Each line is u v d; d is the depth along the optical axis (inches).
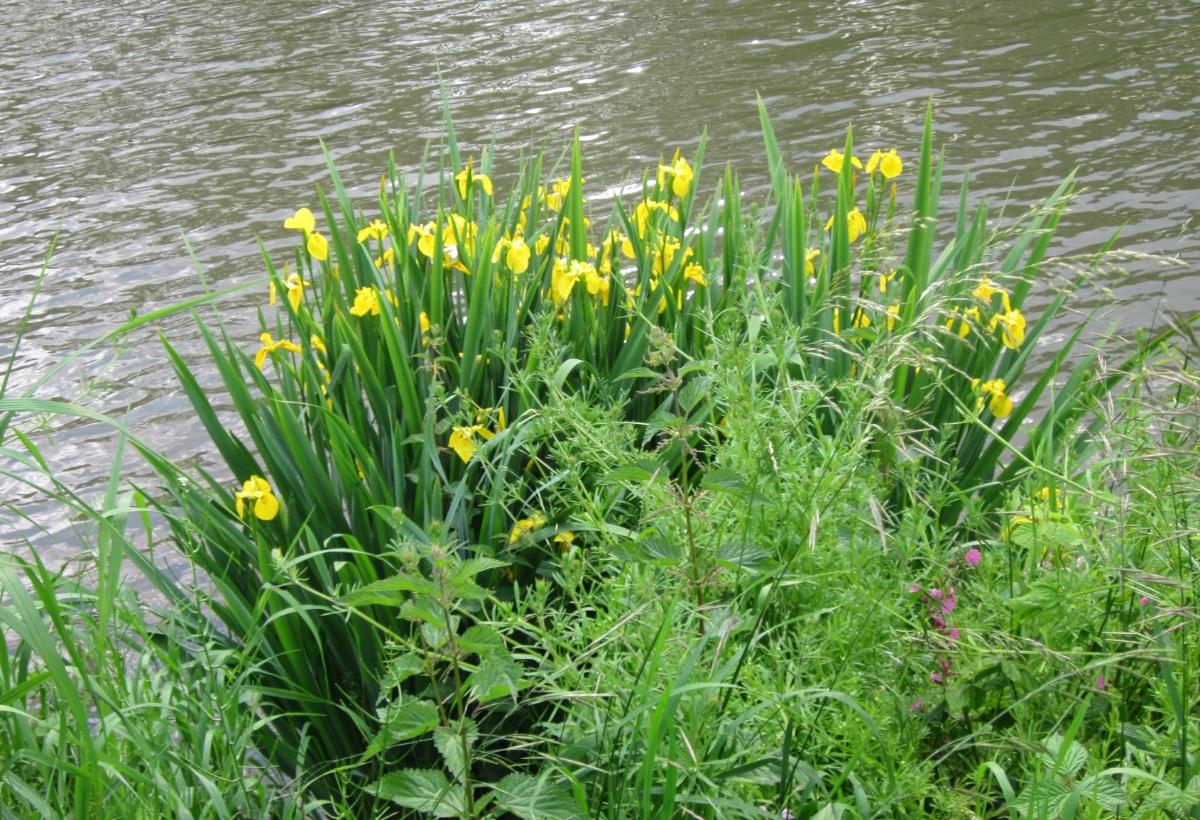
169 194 359.9
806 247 141.3
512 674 81.2
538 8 542.3
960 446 136.0
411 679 115.9
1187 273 233.1
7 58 567.5
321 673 121.8
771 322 117.7
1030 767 90.2
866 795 89.0
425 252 135.9
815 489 99.3
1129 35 403.5
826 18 469.4
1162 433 112.2
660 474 95.9
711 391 119.0
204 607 152.9
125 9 654.5
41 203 365.7
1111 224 263.6
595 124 372.8
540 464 118.4
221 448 127.3
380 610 114.5
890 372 106.3
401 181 151.6
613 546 95.6
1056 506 106.4
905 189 295.6
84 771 91.0
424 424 119.0
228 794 106.0
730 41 451.8
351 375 128.6
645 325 131.8
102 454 215.8
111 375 246.2
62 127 444.8
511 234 146.3
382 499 121.8
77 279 303.1
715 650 92.5
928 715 93.4
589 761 90.1
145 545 179.9
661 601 98.6
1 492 204.1
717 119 363.9
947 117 345.1
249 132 410.0
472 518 127.3
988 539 117.6
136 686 113.0
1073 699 87.3
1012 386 137.3
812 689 88.1
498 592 119.8
